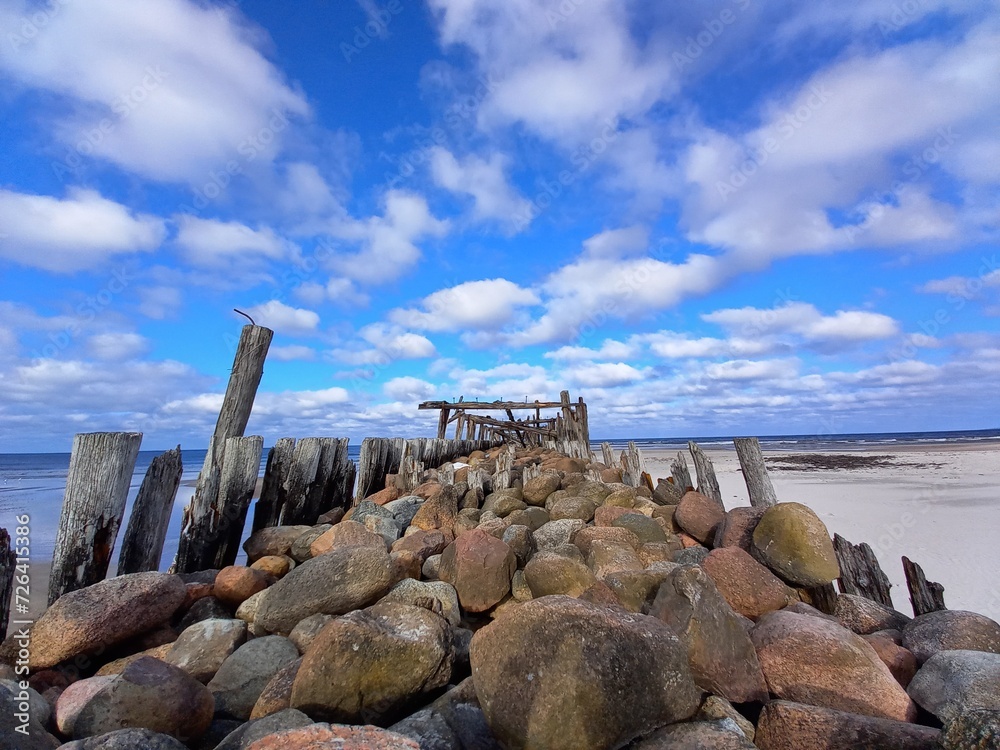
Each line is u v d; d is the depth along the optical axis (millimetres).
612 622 3010
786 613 4090
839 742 2826
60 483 29875
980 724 2248
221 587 5160
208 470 6496
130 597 4254
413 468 10047
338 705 3266
